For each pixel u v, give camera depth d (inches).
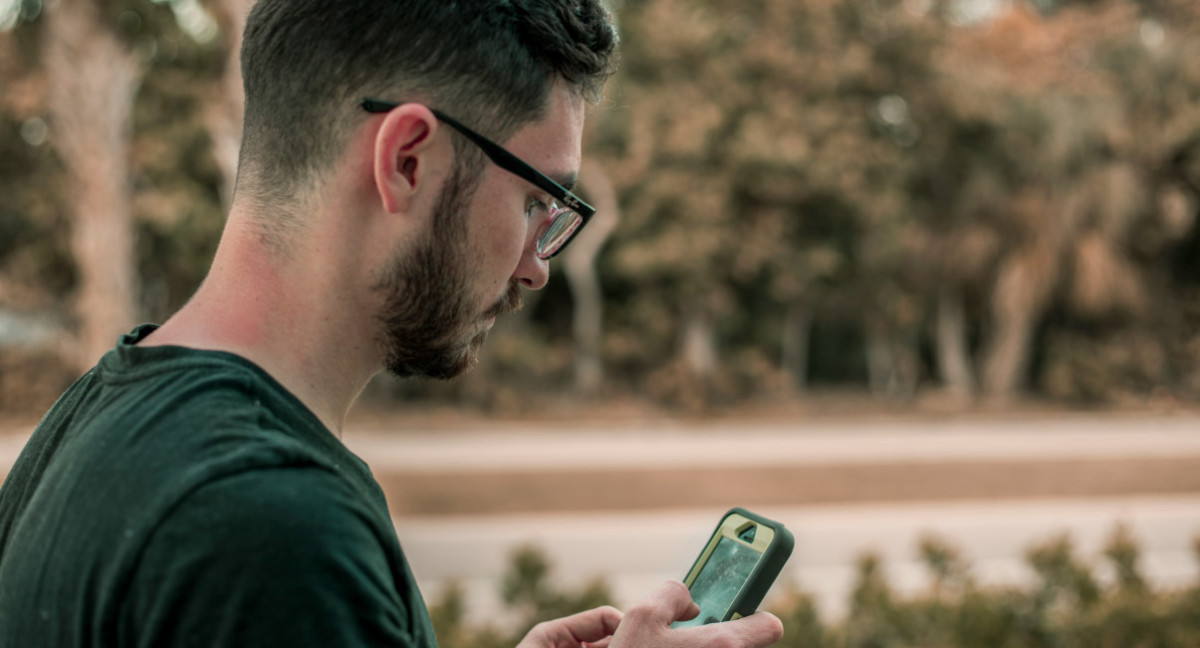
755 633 35.8
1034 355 952.3
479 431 714.8
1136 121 837.8
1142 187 836.0
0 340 793.6
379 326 32.2
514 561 151.9
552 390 903.1
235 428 26.9
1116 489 488.1
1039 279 836.0
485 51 31.0
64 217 729.6
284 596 24.2
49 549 26.9
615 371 922.7
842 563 346.6
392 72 30.5
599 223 823.7
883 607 148.2
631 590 318.7
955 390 917.2
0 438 613.0
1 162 746.2
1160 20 981.2
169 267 818.2
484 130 31.5
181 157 722.8
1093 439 678.5
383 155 30.0
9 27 519.5
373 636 25.6
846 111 815.7
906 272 894.4
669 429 738.2
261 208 31.4
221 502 25.0
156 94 710.5
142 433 27.2
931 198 877.2
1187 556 354.3
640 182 810.2
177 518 25.0
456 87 30.8
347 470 29.4
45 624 26.5
